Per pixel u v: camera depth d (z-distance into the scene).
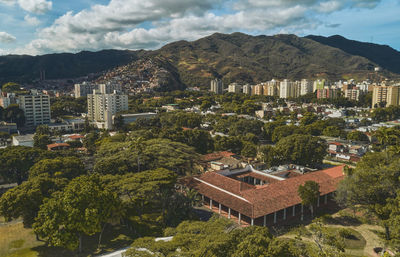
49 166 78.50
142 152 91.00
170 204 66.38
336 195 73.38
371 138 154.25
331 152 135.00
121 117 187.75
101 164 83.56
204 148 126.75
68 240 51.09
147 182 64.62
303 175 84.50
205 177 84.00
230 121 197.00
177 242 40.47
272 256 33.72
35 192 59.31
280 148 112.06
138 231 61.78
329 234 44.31
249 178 97.19
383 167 61.78
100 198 54.78
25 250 55.09
